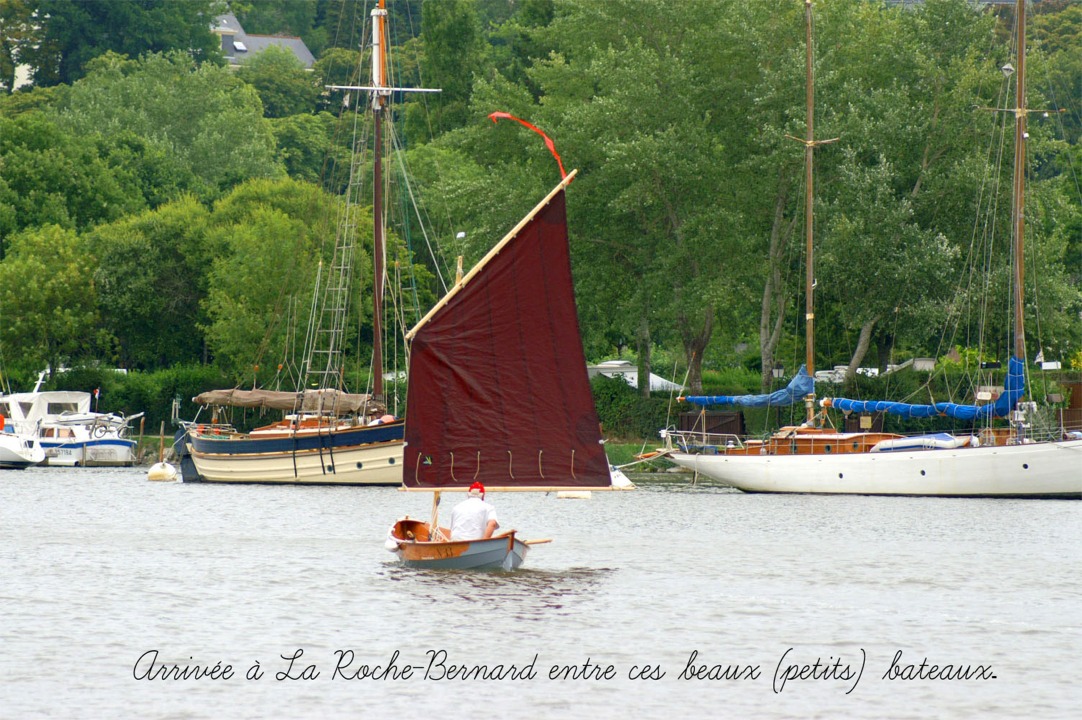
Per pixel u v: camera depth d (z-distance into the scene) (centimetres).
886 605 11256
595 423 12644
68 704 8156
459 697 8450
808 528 16875
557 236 12606
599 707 8294
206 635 9862
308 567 12900
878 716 8194
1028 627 10431
